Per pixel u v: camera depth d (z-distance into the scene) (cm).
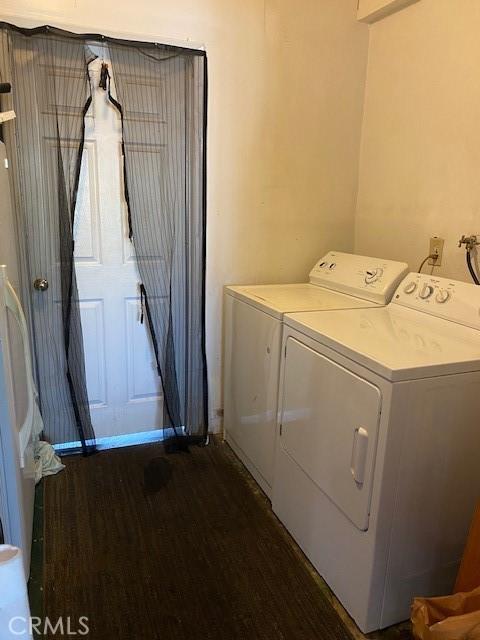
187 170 231
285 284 264
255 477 226
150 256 236
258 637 146
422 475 142
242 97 237
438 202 214
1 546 110
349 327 172
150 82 217
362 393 142
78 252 229
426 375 134
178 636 145
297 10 238
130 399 255
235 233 252
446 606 129
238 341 238
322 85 250
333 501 159
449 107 204
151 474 230
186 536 188
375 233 258
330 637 147
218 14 225
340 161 264
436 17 208
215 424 272
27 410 174
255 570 173
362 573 146
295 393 181
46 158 209
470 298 173
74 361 234
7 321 142
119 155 224
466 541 156
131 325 246
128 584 164
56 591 159
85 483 221
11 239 185
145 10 214
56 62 202
